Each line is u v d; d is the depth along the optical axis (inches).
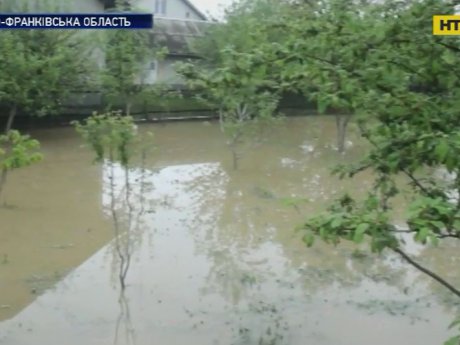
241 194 538.0
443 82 142.7
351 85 137.9
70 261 362.0
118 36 777.6
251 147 764.6
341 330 278.4
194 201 510.3
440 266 365.1
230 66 142.1
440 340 270.4
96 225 434.9
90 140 367.9
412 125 136.9
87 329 274.8
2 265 351.6
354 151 748.6
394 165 140.0
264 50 141.8
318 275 346.6
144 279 335.0
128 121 370.0
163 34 1091.3
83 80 784.9
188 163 668.1
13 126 823.1
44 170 608.7
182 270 350.0
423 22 138.9
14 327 276.1
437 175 199.9
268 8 553.0
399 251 150.6
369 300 313.1
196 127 909.8
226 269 353.1
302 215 462.9
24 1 729.6
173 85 964.6
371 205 120.9
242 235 419.8
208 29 909.2
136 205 491.8
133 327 277.0
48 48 710.5
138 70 795.4
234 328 277.6
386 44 142.5
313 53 143.9
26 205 482.6
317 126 946.1
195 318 287.3
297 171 637.3
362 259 372.5
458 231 107.8
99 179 577.3
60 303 301.9
